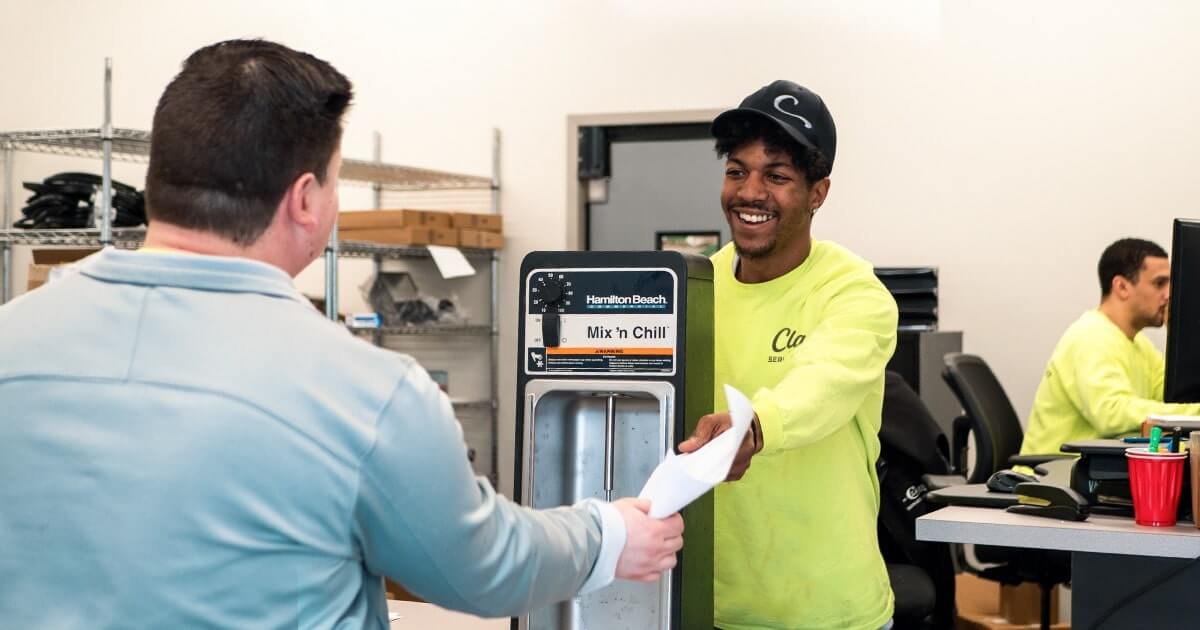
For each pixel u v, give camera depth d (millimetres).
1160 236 4660
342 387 1100
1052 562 3705
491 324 5332
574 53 5258
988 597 4555
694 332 1683
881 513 3254
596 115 5230
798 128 1836
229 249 1149
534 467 1724
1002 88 4797
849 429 1949
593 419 1754
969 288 4848
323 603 1102
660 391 1641
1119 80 4688
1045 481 2309
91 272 1157
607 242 5375
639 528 1319
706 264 1759
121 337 1106
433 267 5473
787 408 1653
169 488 1059
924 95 4875
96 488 1063
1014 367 4801
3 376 1107
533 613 1742
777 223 1876
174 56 5734
